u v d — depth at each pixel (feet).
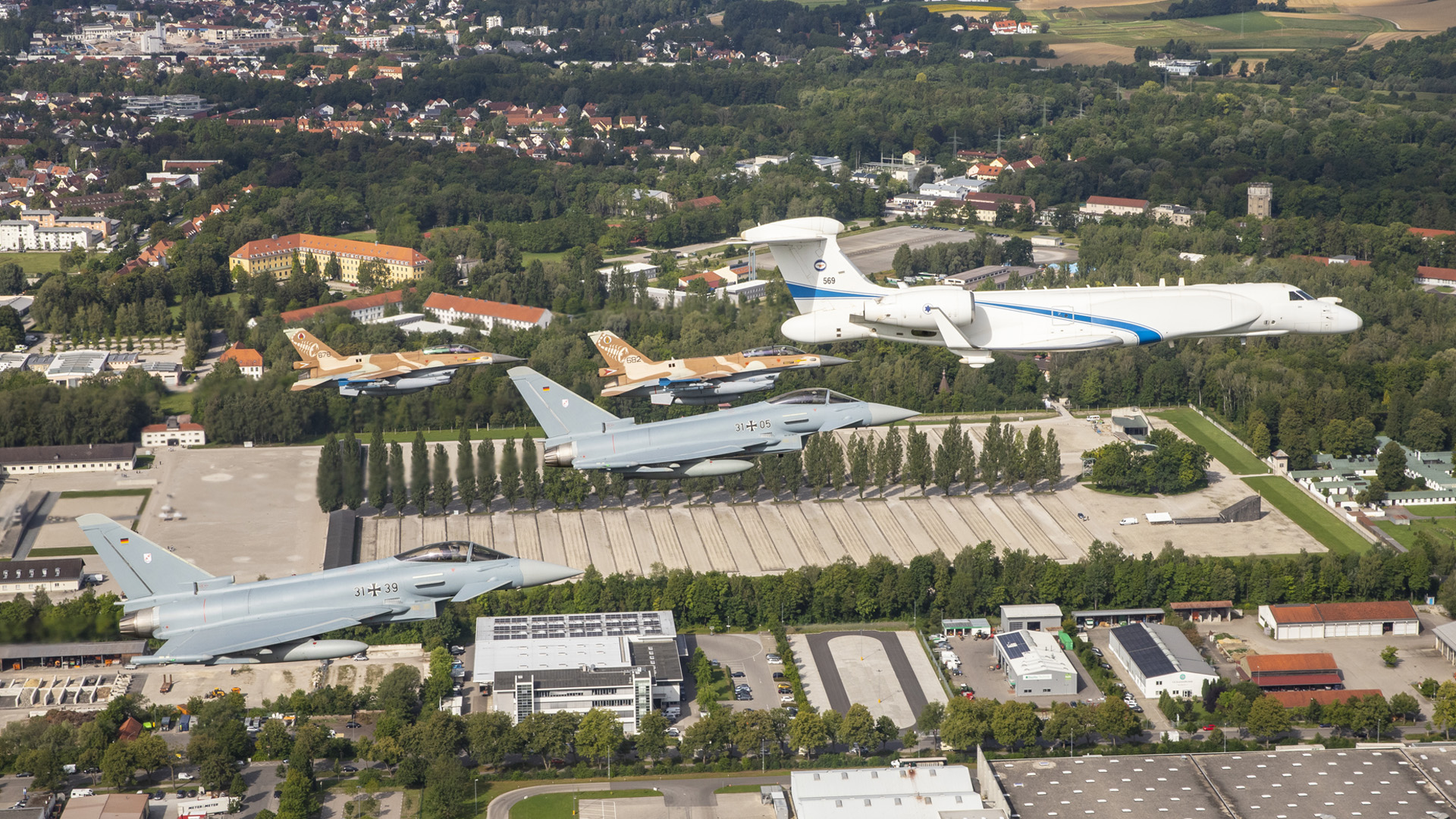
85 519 506.89
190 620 504.02
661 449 574.97
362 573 516.73
